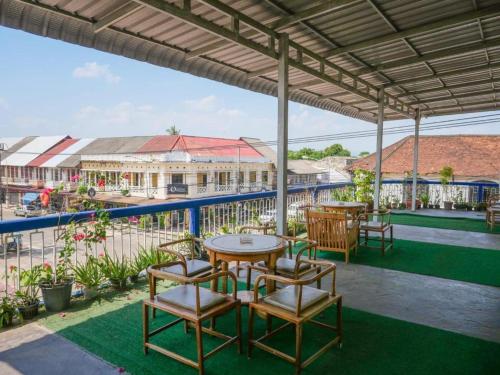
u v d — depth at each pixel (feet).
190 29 13.38
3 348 8.52
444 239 22.08
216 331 9.41
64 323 9.84
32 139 155.63
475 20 14.32
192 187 96.32
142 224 14.40
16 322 9.91
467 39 16.84
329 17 13.89
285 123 14.99
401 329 9.66
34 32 11.15
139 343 8.73
